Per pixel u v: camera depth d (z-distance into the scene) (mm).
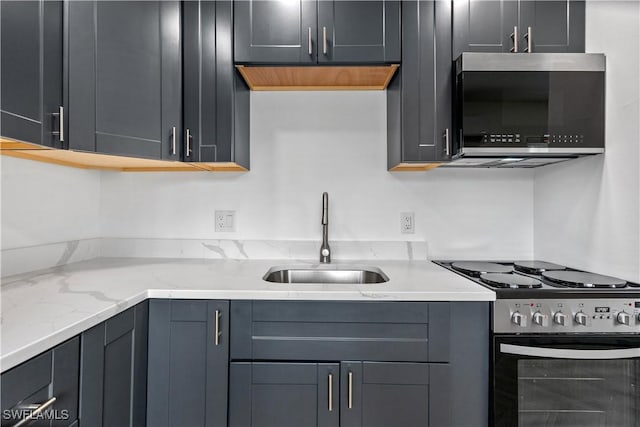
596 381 1200
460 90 1410
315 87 1815
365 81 1738
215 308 1192
